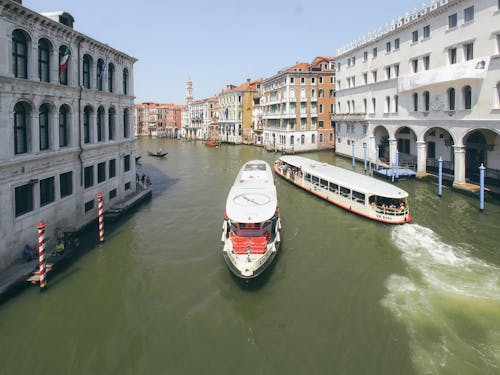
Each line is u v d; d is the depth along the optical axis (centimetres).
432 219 2014
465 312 1139
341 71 4547
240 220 1479
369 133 3931
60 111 1658
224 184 3241
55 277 1374
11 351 988
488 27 2306
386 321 1107
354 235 1831
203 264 1512
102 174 2069
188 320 1135
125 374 917
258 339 1045
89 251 1630
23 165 1373
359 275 1405
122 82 2272
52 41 1537
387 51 3506
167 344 1026
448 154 3125
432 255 1566
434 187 2734
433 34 2819
